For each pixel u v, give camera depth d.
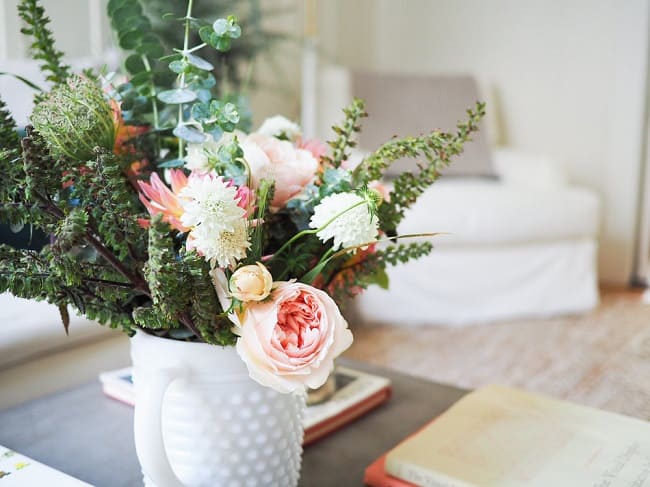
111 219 0.48
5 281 0.46
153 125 0.63
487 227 2.31
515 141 3.33
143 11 0.69
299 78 3.16
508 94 3.31
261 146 0.56
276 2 3.04
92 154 0.51
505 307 2.45
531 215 2.35
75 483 0.58
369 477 0.65
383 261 0.60
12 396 1.02
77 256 0.52
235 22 0.53
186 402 0.53
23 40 1.91
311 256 0.54
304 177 0.55
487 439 0.68
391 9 3.62
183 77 0.56
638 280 3.12
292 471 0.59
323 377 0.47
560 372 1.91
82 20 2.14
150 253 0.44
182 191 0.47
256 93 2.91
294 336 0.47
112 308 0.54
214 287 0.49
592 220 2.48
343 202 0.48
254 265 0.47
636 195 3.04
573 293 2.52
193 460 0.54
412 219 2.23
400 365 1.98
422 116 2.67
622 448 0.67
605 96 3.05
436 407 0.83
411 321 2.38
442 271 2.36
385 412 0.82
